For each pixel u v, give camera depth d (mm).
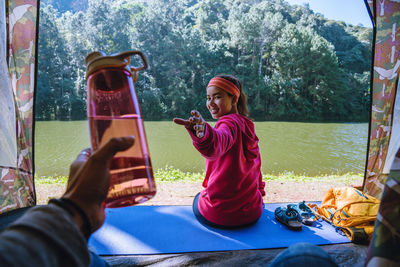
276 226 2004
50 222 319
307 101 46281
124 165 564
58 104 43688
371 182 2641
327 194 2277
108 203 555
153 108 43312
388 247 453
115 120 579
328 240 1832
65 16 61250
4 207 2023
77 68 47938
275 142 17516
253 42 48656
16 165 2113
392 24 2469
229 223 1873
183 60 47562
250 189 1861
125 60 615
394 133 2445
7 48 2010
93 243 1735
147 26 49469
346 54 60688
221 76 1839
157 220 2043
